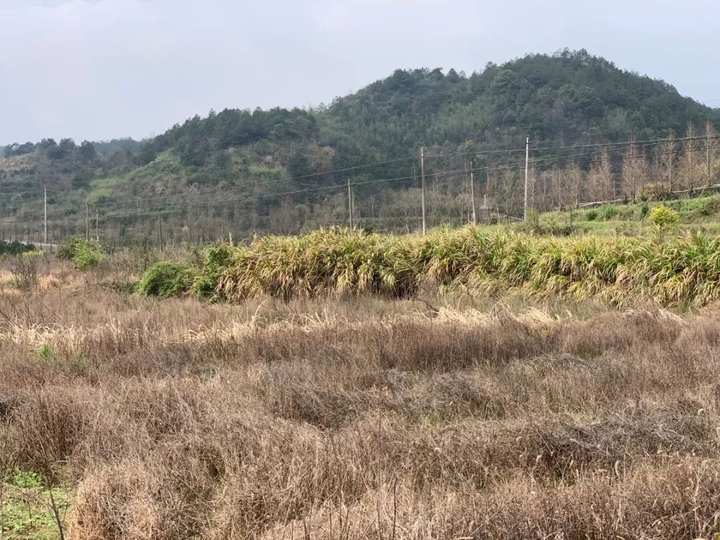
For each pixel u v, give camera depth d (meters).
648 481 4.02
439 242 15.59
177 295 16.05
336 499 4.09
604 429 5.00
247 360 8.30
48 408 5.51
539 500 3.79
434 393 6.29
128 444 4.84
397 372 7.21
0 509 4.22
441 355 8.24
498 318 10.72
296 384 6.41
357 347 8.62
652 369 7.14
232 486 4.16
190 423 5.26
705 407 5.69
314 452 4.54
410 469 4.47
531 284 13.89
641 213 31.30
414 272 15.15
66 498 4.46
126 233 48.44
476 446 4.75
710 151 40.78
